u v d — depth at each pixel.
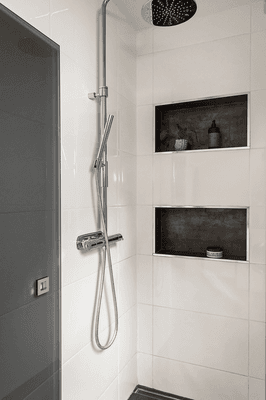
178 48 1.60
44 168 0.99
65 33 1.08
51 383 1.03
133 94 1.67
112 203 1.45
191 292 1.59
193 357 1.59
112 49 1.44
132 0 1.42
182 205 1.61
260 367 1.45
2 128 0.83
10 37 0.85
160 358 1.66
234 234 1.61
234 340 1.50
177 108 1.71
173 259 1.63
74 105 1.14
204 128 1.66
